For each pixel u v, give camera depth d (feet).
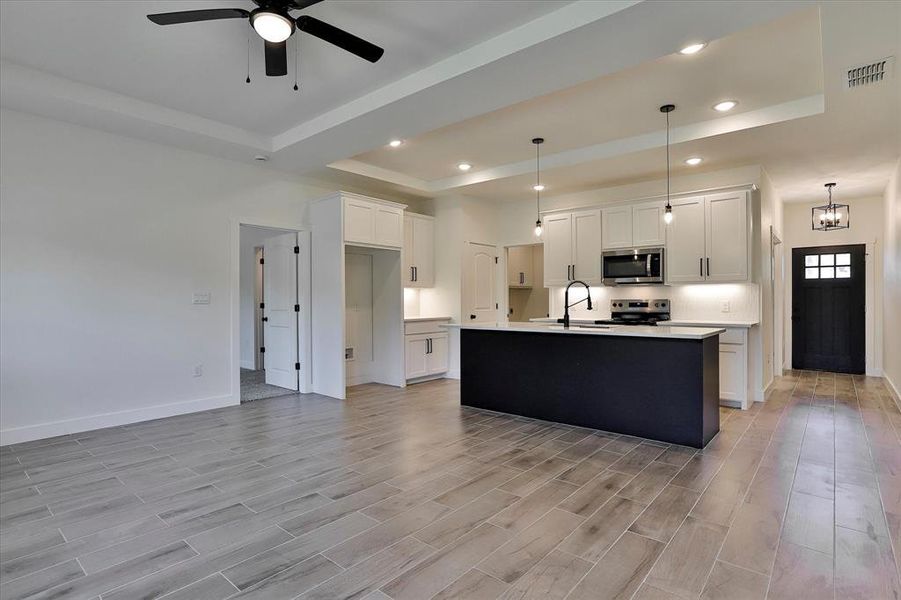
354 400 17.54
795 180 19.02
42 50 10.30
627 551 7.03
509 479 9.78
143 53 10.43
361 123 13.19
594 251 19.72
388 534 7.57
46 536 7.57
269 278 20.59
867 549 7.04
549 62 9.87
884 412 15.14
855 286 22.70
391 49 10.29
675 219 17.67
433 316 22.77
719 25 8.50
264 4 7.63
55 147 12.99
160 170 14.96
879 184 19.65
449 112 12.44
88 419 13.50
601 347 13.26
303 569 6.62
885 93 10.91
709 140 14.20
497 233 23.84
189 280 15.61
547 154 17.24
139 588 6.21
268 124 14.57
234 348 16.74
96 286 13.70
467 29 9.54
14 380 12.35
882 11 7.85
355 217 18.24
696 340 11.69
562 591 6.11
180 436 12.96
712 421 12.48
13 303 12.36
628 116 13.66
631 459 10.91
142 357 14.56
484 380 15.96
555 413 14.19
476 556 6.93
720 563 6.70
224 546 7.25
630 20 8.35
